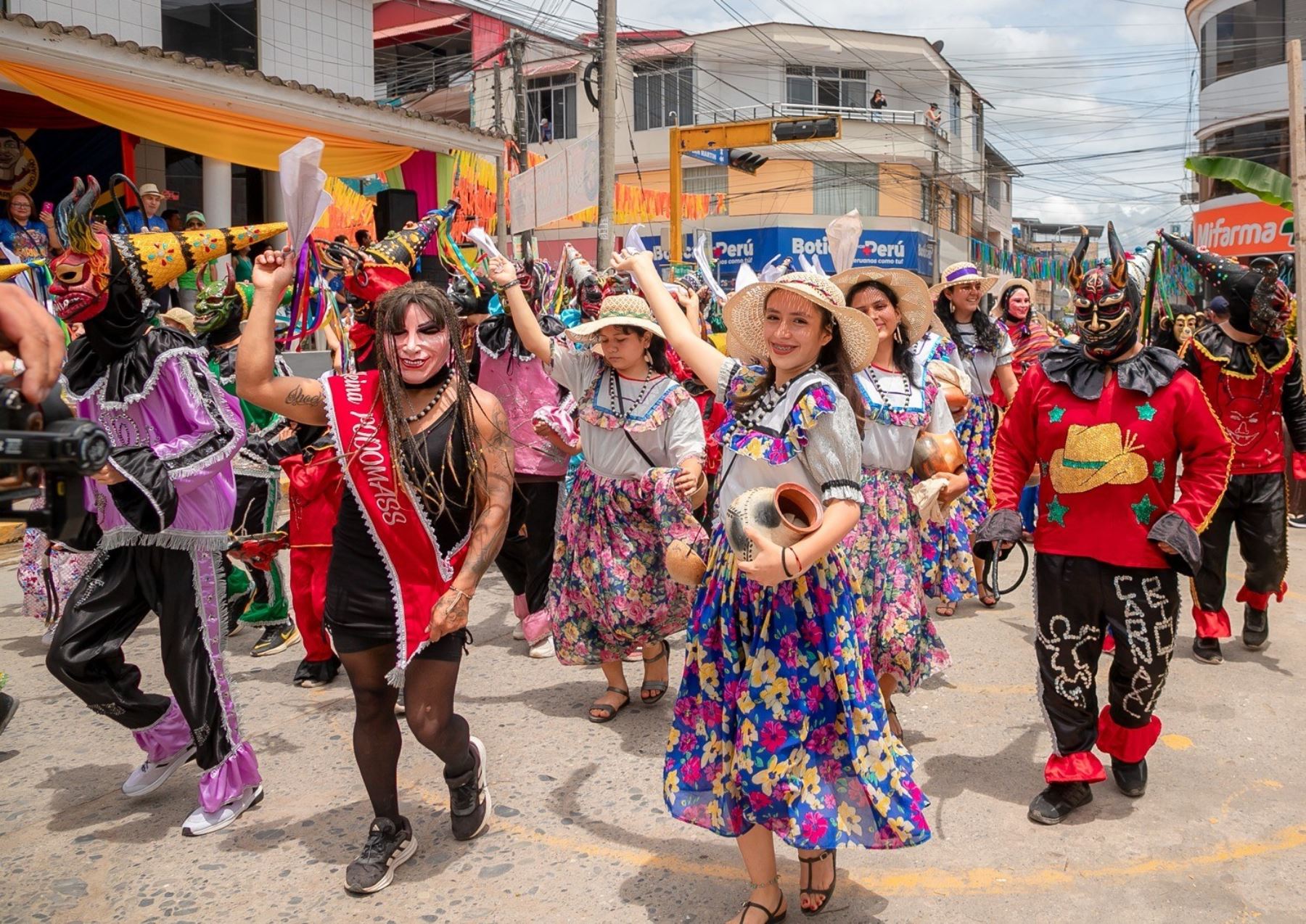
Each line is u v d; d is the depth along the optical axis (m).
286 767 4.18
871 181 34.97
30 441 1.68
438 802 3.87
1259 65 25.44
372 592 3.17
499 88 20.83
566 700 4.96
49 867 3.41
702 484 4.43
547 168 13.90
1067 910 3.15
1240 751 4.33
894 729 4.21
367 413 3.12
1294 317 5.39
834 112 34.62
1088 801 3.82
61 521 1.88
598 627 4.62
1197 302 18.38
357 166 12.95
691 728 3.00
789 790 2.77
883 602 4.02
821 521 2.66
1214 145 26.66
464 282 5.35
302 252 3.50
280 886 3.29
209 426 3.54
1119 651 3.74
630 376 4.46
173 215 11.86
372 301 4.66
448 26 28.25
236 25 12.90
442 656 3.27
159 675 5.27
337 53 14.14
